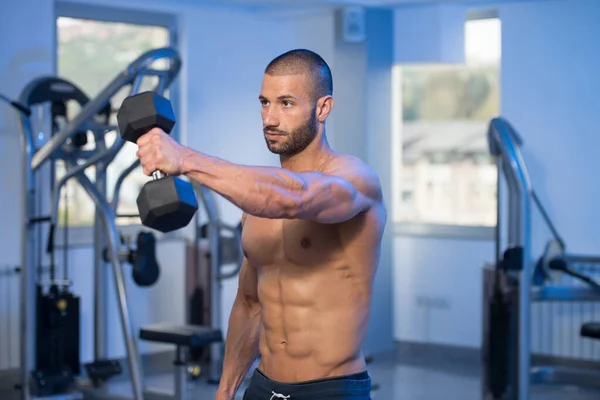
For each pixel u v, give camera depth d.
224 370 2.27
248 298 2.24
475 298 5.86
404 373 5.39
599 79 5.38
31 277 4.25
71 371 4.85
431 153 6.20
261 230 2.01
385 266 5.98
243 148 6.16
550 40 5.52
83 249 5.41
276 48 6.23
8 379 5.00
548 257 4.88
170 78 4.09
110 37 5.66
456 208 6.09
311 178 1.62
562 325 5.52
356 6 5.73
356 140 5.79
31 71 5.14
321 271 1.94
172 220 1.47
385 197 5.94
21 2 5.08
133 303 5.64
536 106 5.58
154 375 5.23
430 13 5.78
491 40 5.91
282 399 1.97
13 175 5.10
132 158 5.78
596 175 5.41
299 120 1.88
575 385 5.13
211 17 5.94
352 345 1.95
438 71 6.16
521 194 4.30
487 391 4.52
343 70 5.77
